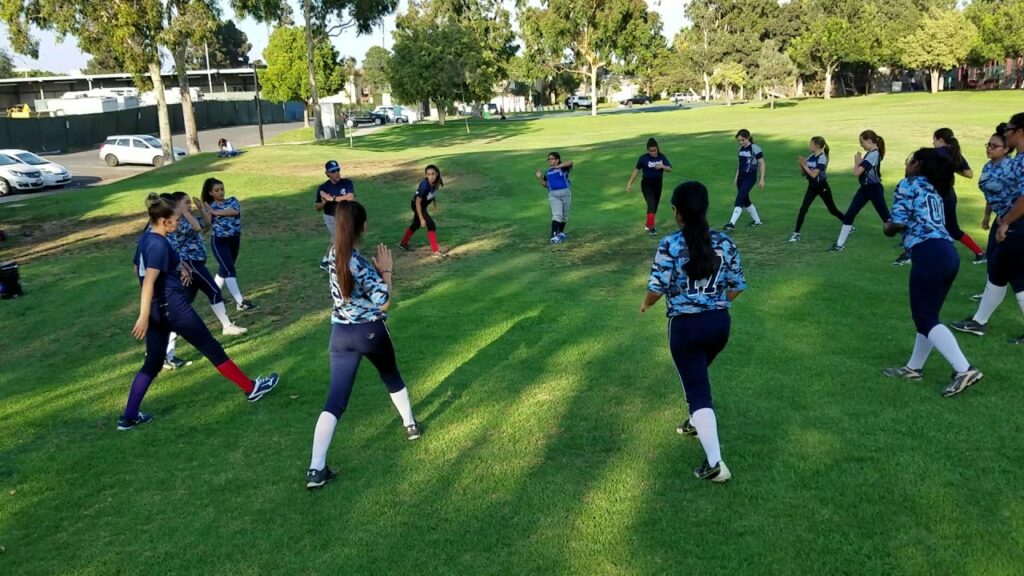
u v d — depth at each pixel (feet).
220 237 27.27
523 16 192.34
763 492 12.87
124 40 101.14
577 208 50.34
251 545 12.22
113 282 33.96
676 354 13.60
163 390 19.97
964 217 39.78
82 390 20.26
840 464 13.64
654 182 38.88
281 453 15.61
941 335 16.11
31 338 25.85
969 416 15.25
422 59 173.17
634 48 185.06
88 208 58.49
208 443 16.30
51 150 150.41
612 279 30.09
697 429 13.23
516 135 132.87
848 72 240.53
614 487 13.41
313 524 12.76
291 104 262.06
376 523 12.68
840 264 29.86
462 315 25.50
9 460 15.89
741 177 38.24
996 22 182.50
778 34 265.13
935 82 197.88
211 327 26.20
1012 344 19.24
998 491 12.46
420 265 34.71
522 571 11.15
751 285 27.17
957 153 27.20
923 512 12.00
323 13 148.25
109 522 13.17
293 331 24.93
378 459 15.08
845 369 18.26
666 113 176.24
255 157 88.02
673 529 11.99
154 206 16.89
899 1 247.29
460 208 51.72
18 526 13.20
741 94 275.80
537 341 22.16
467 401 17.85
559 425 16.19
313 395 18.92
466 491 13.60
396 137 143.13
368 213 50.31
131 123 174.81
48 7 97.09
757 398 16.76
